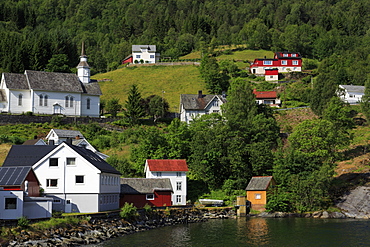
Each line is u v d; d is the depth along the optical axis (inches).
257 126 5634.8
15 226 2751.0
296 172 4847.4
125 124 6850.4
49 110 6742.1
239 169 4992.6
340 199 4618.6
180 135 5462.6
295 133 5285.4
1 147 5123.0
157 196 4382.4
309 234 3440.0
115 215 3533.5
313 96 7140.8
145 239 3221.0
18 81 6658.5
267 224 3934.5
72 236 2950.3
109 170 3846.0
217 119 6166.3
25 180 3184.1
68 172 3550.7
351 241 3184.1
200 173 4965.6
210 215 4320.9
